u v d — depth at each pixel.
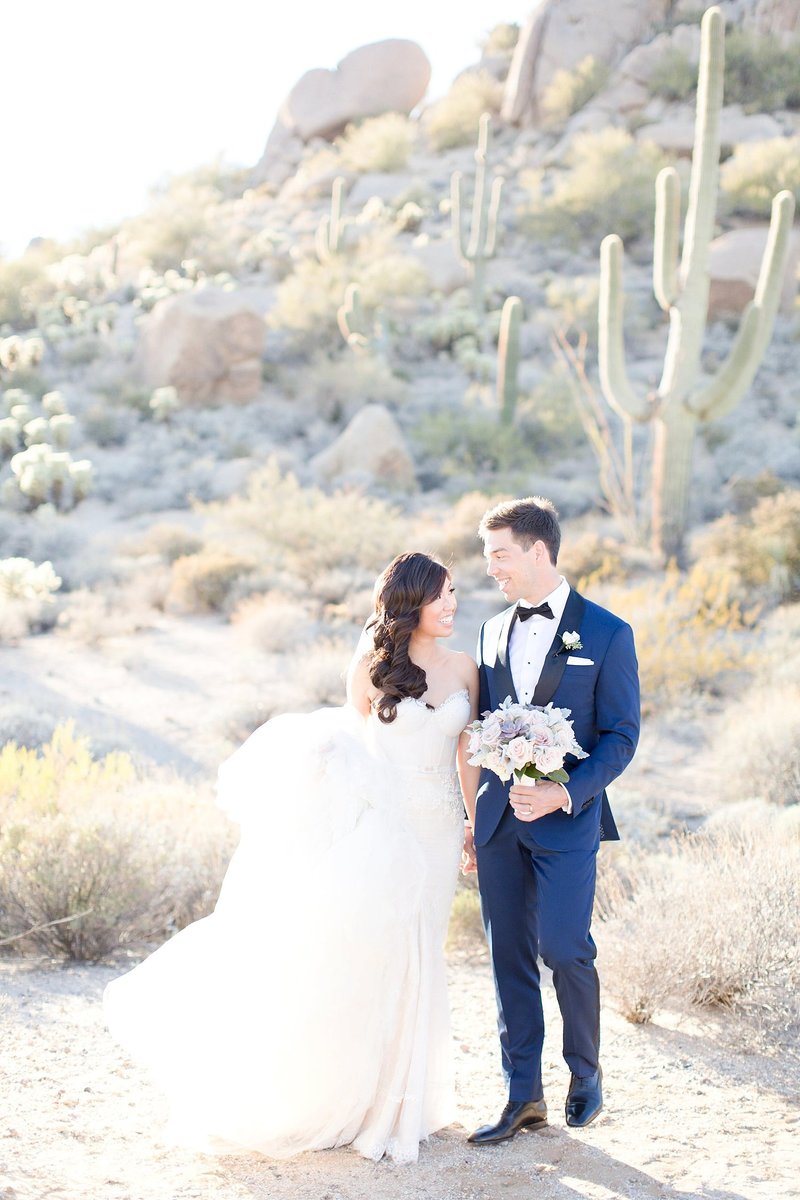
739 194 39.19
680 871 5.55
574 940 3.45
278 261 44.31
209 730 11.40
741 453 24.45
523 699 3.55
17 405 28.03
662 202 17.12
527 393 29.45
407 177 53.16
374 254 38.69
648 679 11.88
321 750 3.58
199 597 16.62
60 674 13.27
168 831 6.61
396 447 25.11
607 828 3.81
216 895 6.12
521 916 3.62
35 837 5.91
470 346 33.38
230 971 3.46
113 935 5.70
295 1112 3.34
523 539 3.62
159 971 3.59
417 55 61.03
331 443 27.91
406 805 3.67
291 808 3.58
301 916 3.39
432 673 3.79
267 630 14.37
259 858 3.61
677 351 17.25
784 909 4.80
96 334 35.34
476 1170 3.24
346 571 17.62
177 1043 3.45
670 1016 4.72
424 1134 3.47
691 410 17.23
